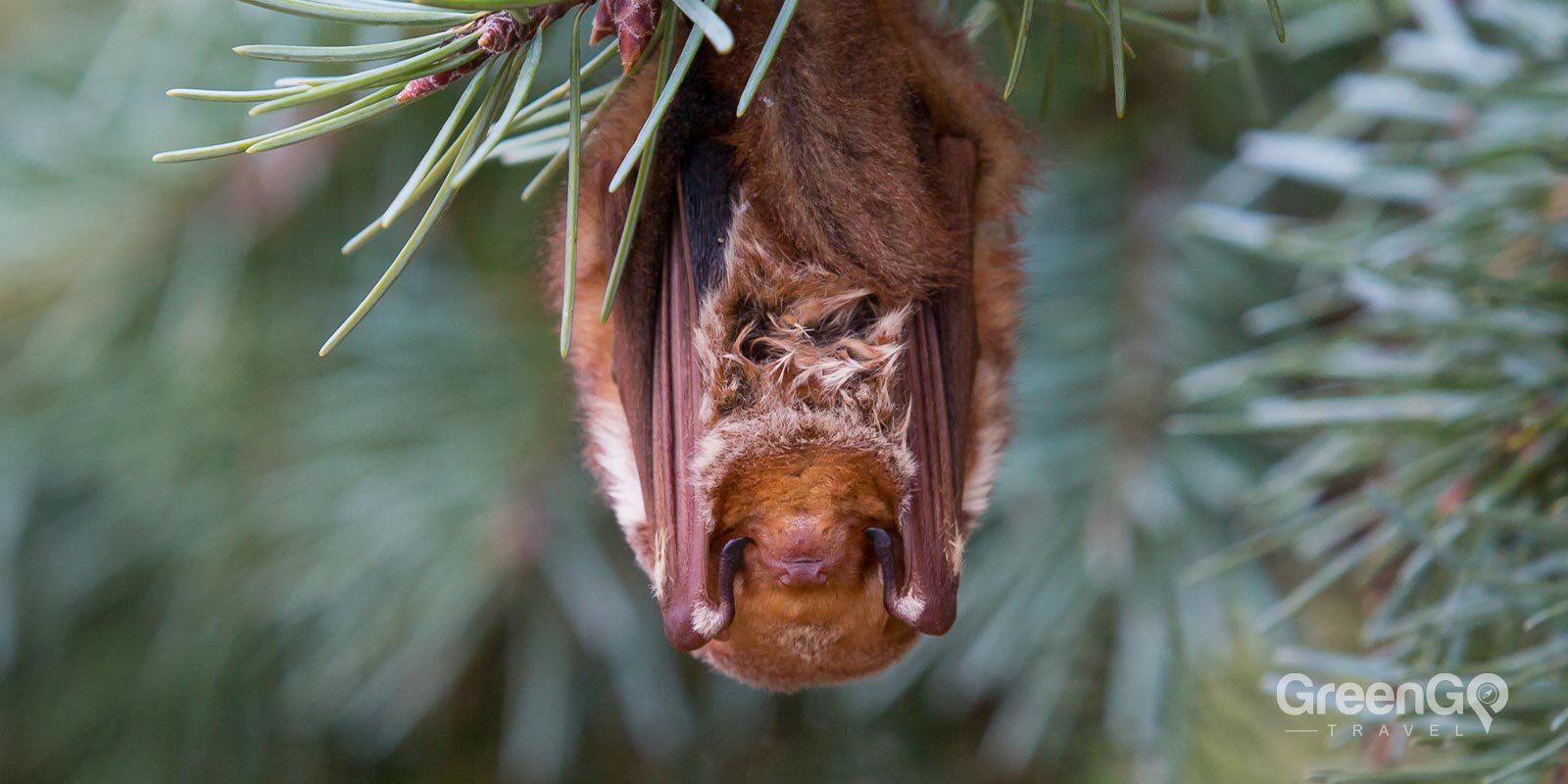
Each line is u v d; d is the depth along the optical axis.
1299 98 1.18
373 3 1.04
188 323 1.24
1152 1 1.16
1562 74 1.11
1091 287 1.18
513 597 1.27
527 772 1.46
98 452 1.33
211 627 1.32
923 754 1.46
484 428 1.24
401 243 1.26
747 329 1.07
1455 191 1.11
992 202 1.08
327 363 1.28
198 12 1.17
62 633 1.46
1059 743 1.20
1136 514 1.16
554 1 1.04
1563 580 1.09
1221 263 1.18
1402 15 1.14
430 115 1.20
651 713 1.27
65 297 1.27
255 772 1.43
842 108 1.07
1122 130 1.19
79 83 1.25
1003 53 1.13
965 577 1.18
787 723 1.48
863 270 1.07
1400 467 1.11
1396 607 1.10
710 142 1.07
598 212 1.08
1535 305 1.10
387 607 1.20
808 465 1.07
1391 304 1.10
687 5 1.04
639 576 1.27
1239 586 1.17
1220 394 1.16
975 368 1.08
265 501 1.25
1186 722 1.17
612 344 1.09
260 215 1.23
